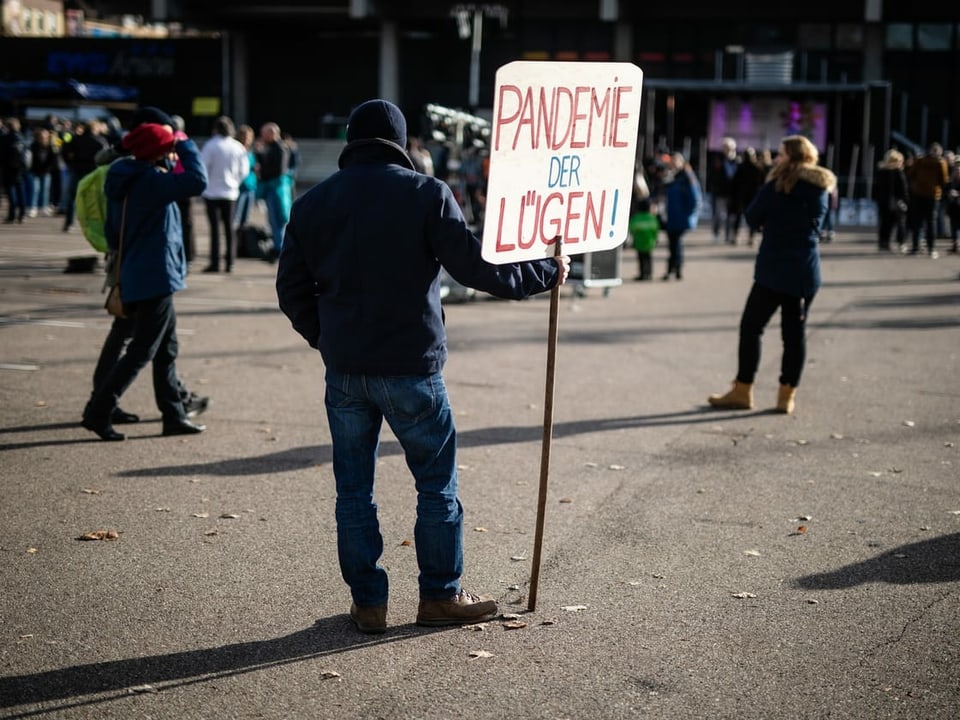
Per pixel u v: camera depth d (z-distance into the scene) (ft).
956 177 75.77
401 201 13.61
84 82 159.53
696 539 18.38
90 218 25.53
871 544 18.29
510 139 14.15
